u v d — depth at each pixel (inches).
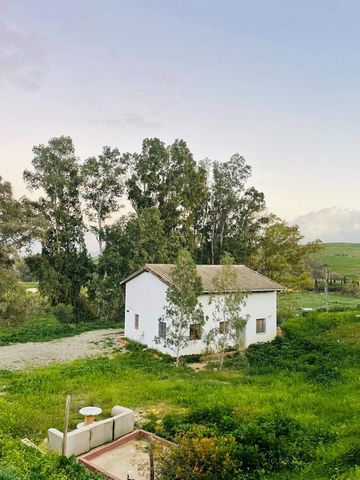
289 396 629.9
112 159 1676.9
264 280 1186.0
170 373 824.9
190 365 914.1
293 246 1633.9
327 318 1240.2
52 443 456.8
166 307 968.9
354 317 1230.9
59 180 1540.4
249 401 608.1
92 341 1195.3
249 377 775.7
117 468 423.5
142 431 506.6
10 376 776.9
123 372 812.6
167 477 374.3
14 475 310.3
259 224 1840.6
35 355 1011.3
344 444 427.2
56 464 377.1
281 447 425.4
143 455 453.7
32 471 345.7
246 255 1825.8
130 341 1153.4
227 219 1923.0
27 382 721.6
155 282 1075.3
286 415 536.7
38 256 1537.9
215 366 887.1
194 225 1904.5
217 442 418.6
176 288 916.0
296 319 1270.9
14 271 1113.4
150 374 810.2
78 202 1638.8
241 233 1872.5
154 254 1549.0
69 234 1577.3
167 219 1728.6
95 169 1626.5
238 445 417.7
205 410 545.0
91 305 1648.6
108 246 1633.9
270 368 828.6
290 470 397.7
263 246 1648.6
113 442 478.0
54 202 1578.5
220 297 1016.2
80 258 1624.0
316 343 976.9
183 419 530.6
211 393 661.9
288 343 1016.2
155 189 1744.6
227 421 500.1
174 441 462.6
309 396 624.7
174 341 936.9
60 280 1555.1
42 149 1567.4
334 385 684.1
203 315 944.9
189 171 1786.4
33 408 593.9
